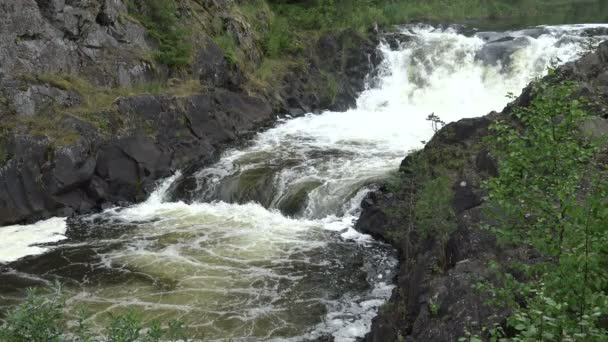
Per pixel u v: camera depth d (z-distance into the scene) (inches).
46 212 700.0
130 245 636.1
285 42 1180.5
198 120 895.7
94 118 773.9
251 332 485.4
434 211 508.7
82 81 821.9
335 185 741.9
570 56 1045.2
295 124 1015.6
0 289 543.8
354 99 1140.5
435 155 620.7
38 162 705.6
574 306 217.6
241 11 1162.0
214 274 576.1
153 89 885.8
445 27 1332.4
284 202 730.2
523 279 362.3
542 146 284.7
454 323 363.9
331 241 649.6
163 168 803.4
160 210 736.3
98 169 752.3
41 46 788.6
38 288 545.6
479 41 1147.9
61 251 620.4
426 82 1136.8
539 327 203.6
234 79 1019.3
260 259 607.5
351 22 1275.8
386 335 434.0
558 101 289.1
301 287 556.4
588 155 276.7
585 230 228.5
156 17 969.5
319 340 475.8
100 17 872.3
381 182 733.3
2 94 727.1
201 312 512.1
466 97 1098.1
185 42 971.3
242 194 753.0
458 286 393.7
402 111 1099.9
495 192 294.5
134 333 264.7
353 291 550.6
